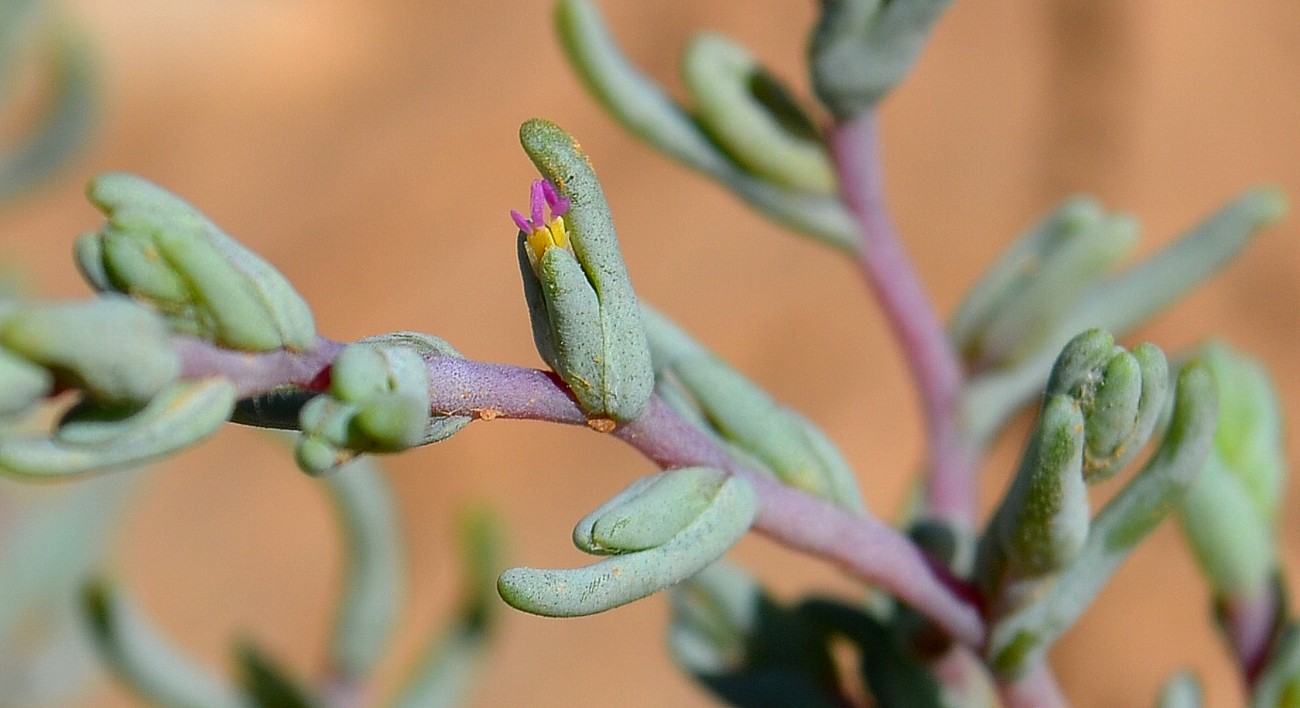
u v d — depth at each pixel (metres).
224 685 0.28
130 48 0.88
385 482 0.27
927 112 0.66
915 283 0.22
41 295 0.41
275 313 0.16
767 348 0.60
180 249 0.16
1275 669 0.20
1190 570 0.50
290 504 0.65
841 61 0.21
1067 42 0.67
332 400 0.16
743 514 0.17
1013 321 0.22
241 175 0.81
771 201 0.22
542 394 0.17
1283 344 0.56
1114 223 0.22
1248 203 0.22
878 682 0.21
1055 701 0.19
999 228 0.61
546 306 0.17
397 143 0.78
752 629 0.21
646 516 0.17
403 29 0.86
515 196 0.73
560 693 0.52
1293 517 0.50
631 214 0.66
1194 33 0.66
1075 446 0.17
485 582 0.28
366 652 0.27
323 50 0.86
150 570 0.62
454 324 0.68
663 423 0.17
